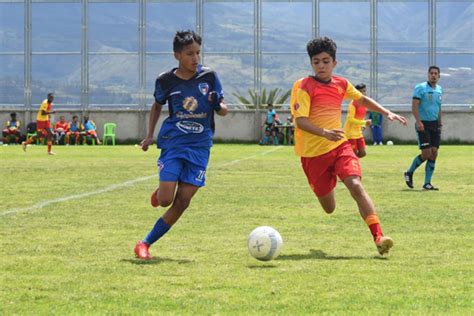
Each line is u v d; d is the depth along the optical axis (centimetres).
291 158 3528
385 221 1410
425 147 2039
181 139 1052
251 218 1445
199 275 913
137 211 1545
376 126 5369
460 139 5553
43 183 2188
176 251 1084
